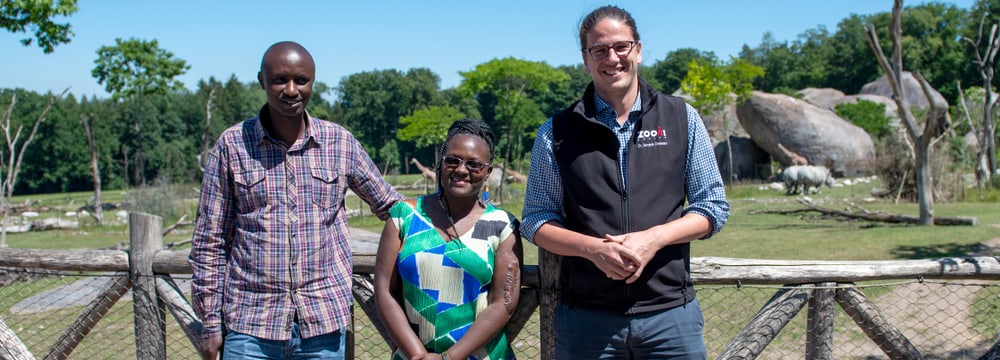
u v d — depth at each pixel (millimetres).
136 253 3730
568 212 2988
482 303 2906
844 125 31828
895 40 13445
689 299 2920
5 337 4035
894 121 36688
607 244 2695
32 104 67812
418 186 36719
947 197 19094
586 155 2873
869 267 3463
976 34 60938
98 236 18703
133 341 5820
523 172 40938
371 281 3557
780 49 95688
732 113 37688
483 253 2889
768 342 3467
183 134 78875
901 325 5906
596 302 2896
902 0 13281
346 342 3498
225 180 2934
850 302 3514
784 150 31469
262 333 2908
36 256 3852
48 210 31391
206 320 2957
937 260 3521
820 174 24953
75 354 5473
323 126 3053
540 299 3369
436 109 39875
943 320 5980
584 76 85812
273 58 2828
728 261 3432
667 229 2742
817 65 87500
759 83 95875
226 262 3002
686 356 2887
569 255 2877
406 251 2906
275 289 2918
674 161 2885
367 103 94938
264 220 2904
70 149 67750
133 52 27094
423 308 2871
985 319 5895
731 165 30812
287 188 2928
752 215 17516
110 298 3836
